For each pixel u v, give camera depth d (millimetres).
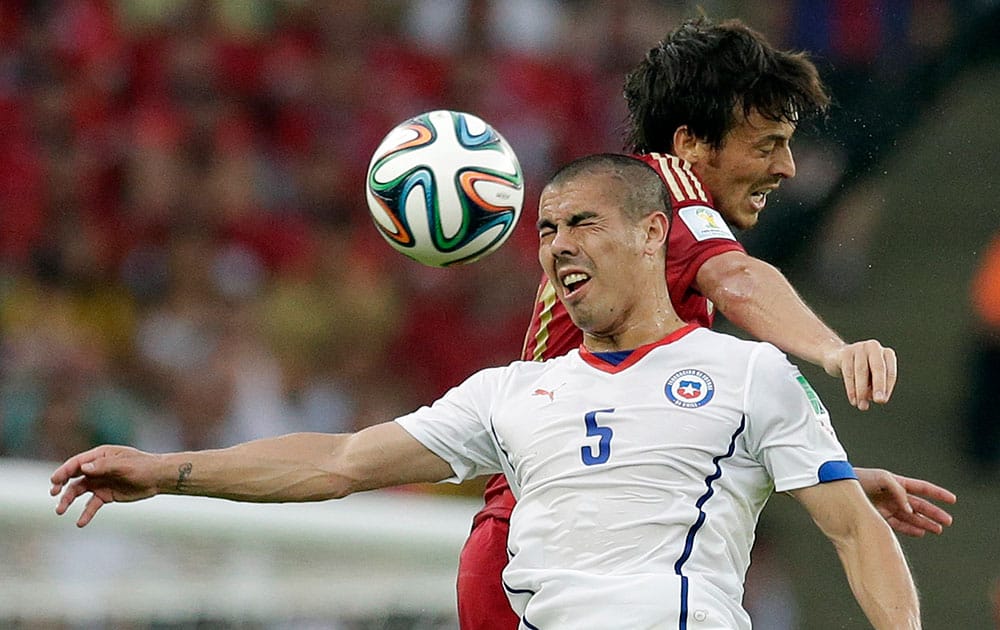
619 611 11258
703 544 11484
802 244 38562
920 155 40250
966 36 39344
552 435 11930
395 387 36938
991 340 37188
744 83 13398
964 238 40125
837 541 11492
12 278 35469
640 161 12266
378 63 41875
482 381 12719
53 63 39125
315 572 23078
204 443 32938
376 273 38094
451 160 13781
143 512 21969
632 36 44812
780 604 34906
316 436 12758
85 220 36844
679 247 12648
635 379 11953
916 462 38344
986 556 36875
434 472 12641
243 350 34938
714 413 11680
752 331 12094
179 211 37250
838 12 39812
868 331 39750
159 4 40094
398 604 23359
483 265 38781
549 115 43031
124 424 31828
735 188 13750
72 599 22156
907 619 11008
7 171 36938
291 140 39938
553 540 11695
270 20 41344
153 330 34562
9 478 21906
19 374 31500
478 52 42969
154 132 38031
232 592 22797
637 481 11562
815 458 11539
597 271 11922
